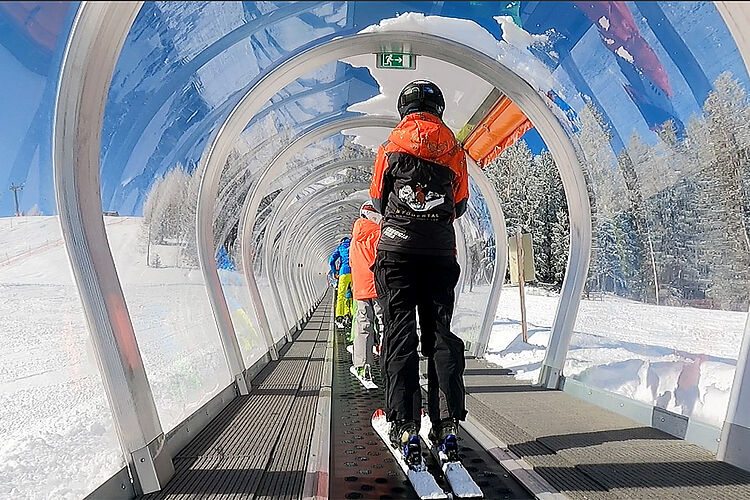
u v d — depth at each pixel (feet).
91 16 8.19
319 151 31.68
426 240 10.48
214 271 19.12
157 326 14.23
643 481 9.41
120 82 10.57
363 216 19.47
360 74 20.18
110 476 8.46
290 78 17.88
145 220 13.87
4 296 7.98
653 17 11.70
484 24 15.89
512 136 23.15
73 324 9.68
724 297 12.27
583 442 11.93
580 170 18.12
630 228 15.94
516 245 26.71
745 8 7.35
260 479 9.88
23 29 7.34
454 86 20.88
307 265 93.30
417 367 10.31
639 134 14.43
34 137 8.39
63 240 9.05
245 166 23.86
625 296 16.42
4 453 8.14
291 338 37.35
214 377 16.61
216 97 15.84
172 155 15.23
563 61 15.52
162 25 10.62
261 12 12.85
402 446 10.01
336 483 10.03
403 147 10.61
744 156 11.10
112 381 9.22
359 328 19.99
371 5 14.82
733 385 10.62
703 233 12.76
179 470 10.42
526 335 27.27
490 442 12.05
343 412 15.79
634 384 14.76
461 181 11.26
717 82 11.28
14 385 8.32
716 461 10.47
